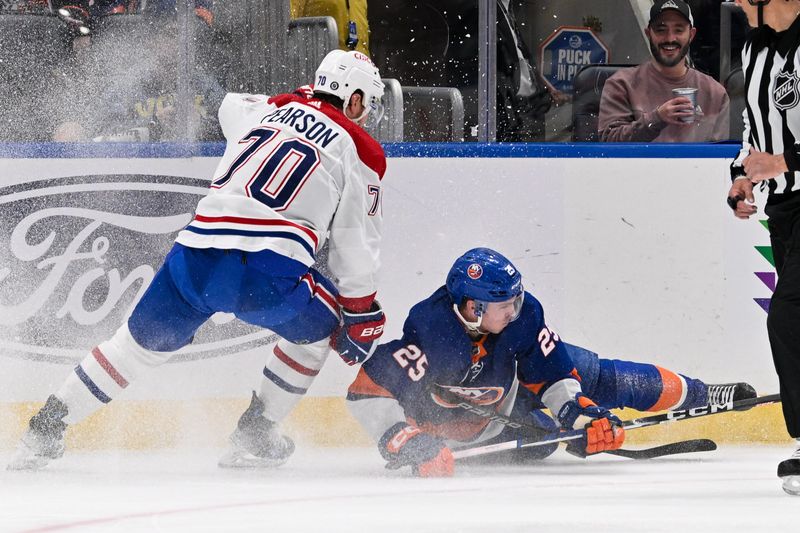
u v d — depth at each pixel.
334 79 14.13
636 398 15.95
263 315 13.38
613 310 16.56
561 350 14.52
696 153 16.52
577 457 15.48
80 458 14.98
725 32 18.09
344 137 13.69
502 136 18.11
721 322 16.61
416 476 13.41
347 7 18.06
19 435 16.23
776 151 12.48
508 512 10.39
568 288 16.55
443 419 14.69
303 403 16.34
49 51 18.23
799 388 11.73
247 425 14.24
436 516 10.12
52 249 16.34
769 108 12.41
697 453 15.80
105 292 16.42
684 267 16.58
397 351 14.20
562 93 18.12
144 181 16.41
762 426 16.48
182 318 13.56
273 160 13.46
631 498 11.50
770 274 16.61
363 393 13.98
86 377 13.67
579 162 16.48
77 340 16.41
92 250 16.39
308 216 13.39
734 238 16.59
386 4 18.25
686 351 16.61
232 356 16.30
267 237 13.16
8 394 16.28
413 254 16.52
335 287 14.05
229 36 17.77
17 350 16.33
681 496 11.64
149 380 16.08
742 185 13.30
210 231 13.29
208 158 16.42
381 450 13.62
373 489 12.20
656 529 9.34
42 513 10.18
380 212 13.95
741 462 14.89
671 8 17.55
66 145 16.31
